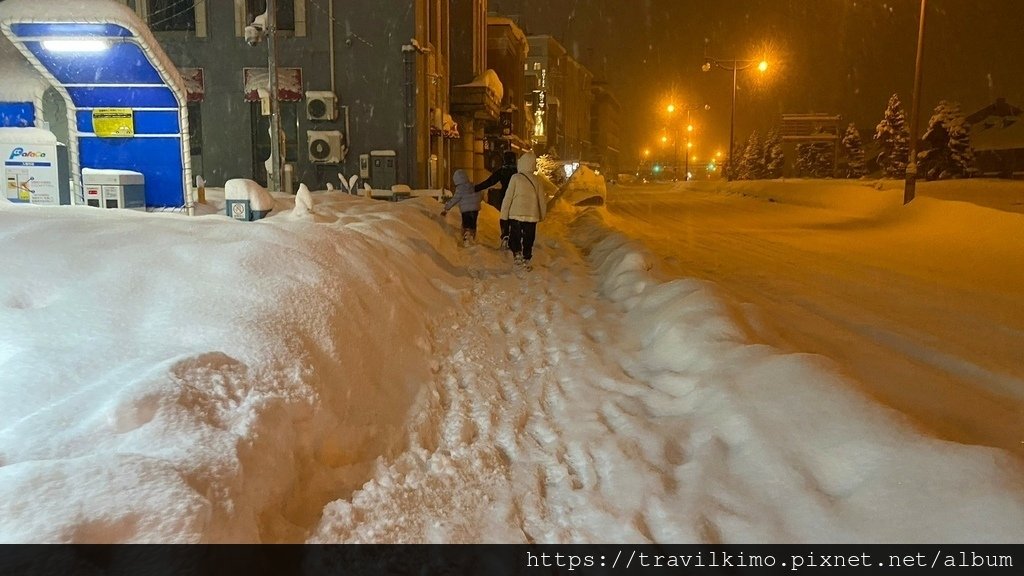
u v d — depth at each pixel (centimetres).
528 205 1119
